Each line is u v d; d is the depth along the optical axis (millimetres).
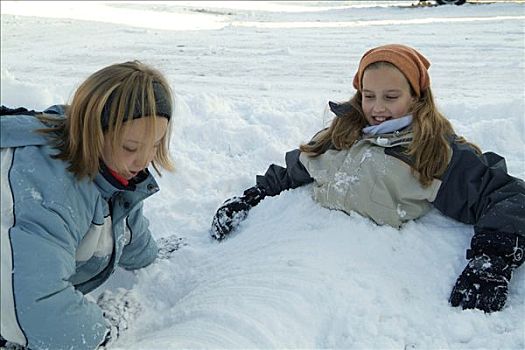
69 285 2113
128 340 2465
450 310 2477
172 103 2227
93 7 15219
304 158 3205
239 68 7816
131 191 2318
